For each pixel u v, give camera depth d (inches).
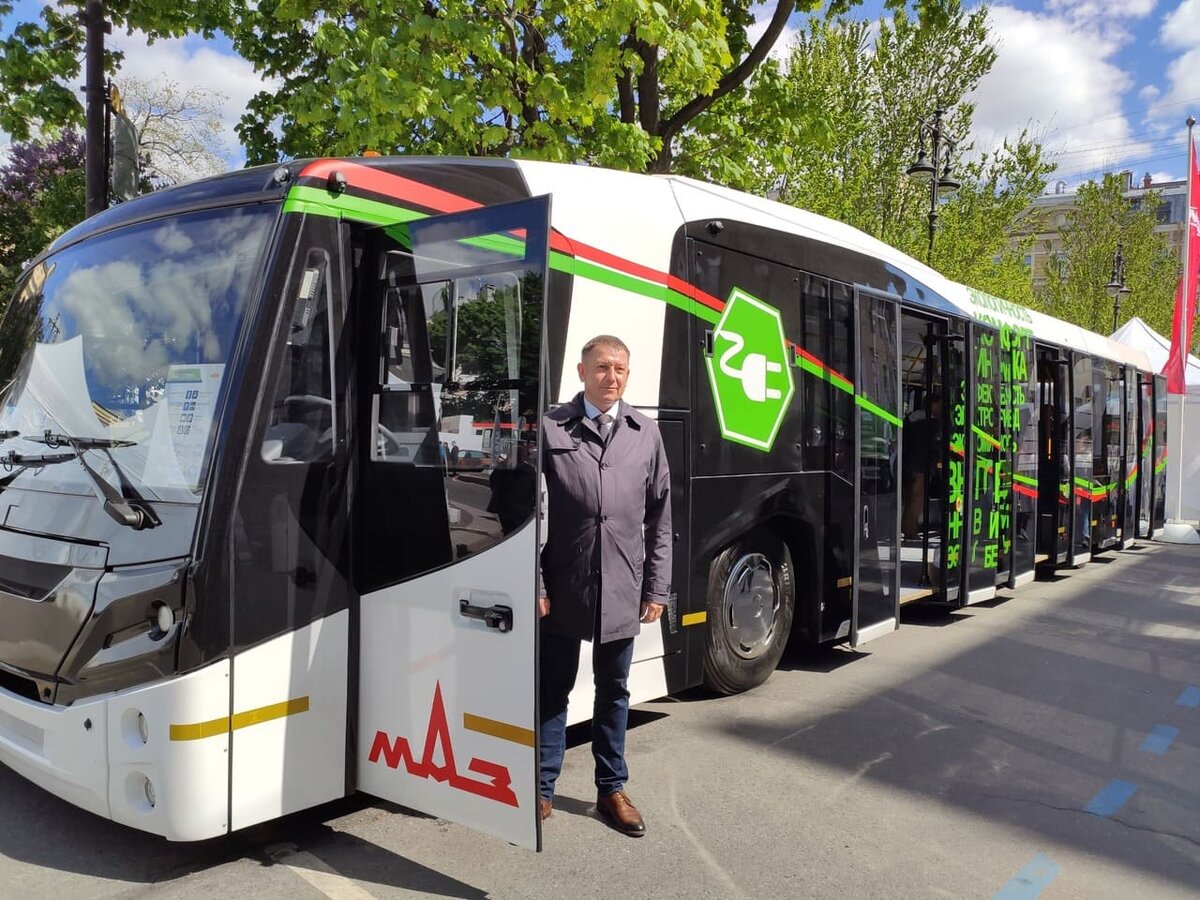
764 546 219.5
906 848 147.3
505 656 119.7
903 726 205.6
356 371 138.6
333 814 152.9
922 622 319.6
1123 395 481.7
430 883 131.3
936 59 654.5
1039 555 406.3
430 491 129.4
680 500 189.6
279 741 129.0
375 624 136.1
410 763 132.0
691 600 194.9
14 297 170.6
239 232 136.3
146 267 144.9
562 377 163.3
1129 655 278.7
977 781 176.2
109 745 124.6
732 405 202.2
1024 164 678.5
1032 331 363.3
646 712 209.9
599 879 134.0
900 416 260.7
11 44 413.7
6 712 138.9
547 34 378.6
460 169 155.6
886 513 255.0
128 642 123.5
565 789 165.6
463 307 126.7
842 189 638.5
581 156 373.1
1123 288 994.1
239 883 129.6
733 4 421.7
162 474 127.7
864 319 245.3
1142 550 539.8
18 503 143.6
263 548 126.4
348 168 139.3
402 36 308.0
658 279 183.5
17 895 124.9
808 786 170.6
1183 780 180.5
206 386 129.3
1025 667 260.7
